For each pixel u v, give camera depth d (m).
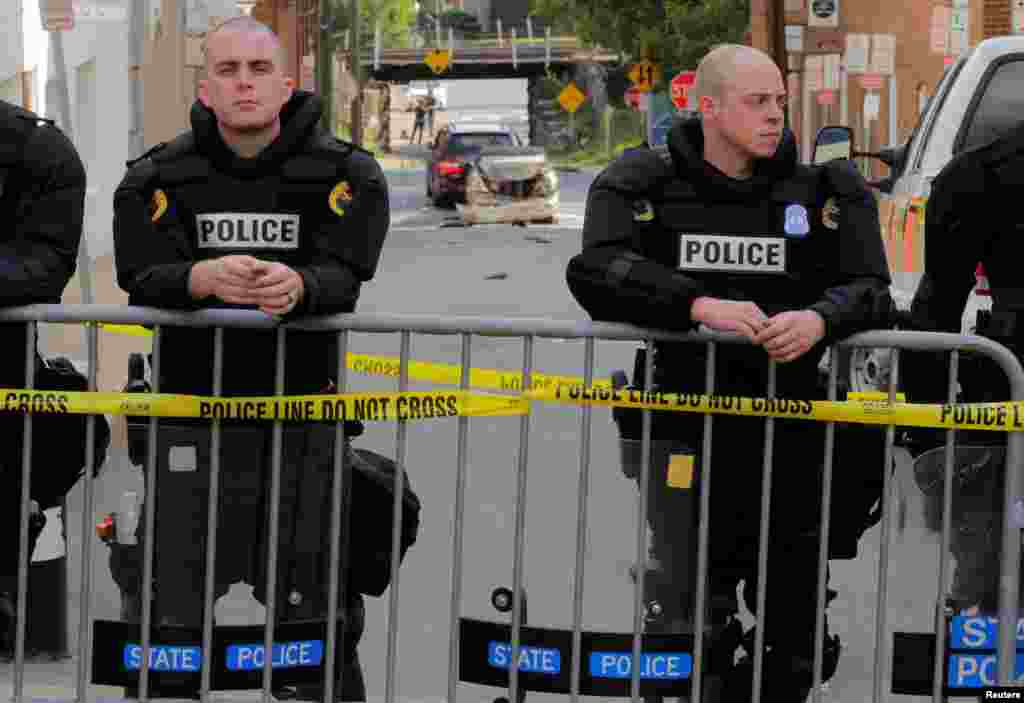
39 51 16.38
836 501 7.22
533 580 7.14
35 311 7.11
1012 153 7.44
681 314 6.92
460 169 59.12
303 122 7.14
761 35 40.62
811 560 7.23
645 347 7.13
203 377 7.19
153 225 7.13
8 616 7.54
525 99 176.88
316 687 7.32
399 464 7.15
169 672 7.08
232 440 7.09
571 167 111.94
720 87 7.07
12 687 7.46
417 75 148.38
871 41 33.28
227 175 7.13
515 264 36.78
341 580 7.20
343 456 7.14
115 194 7.20
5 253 7.12
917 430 7.36
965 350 7.07
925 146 14.92
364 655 9.43
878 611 7.21
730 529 7.21
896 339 7.05
